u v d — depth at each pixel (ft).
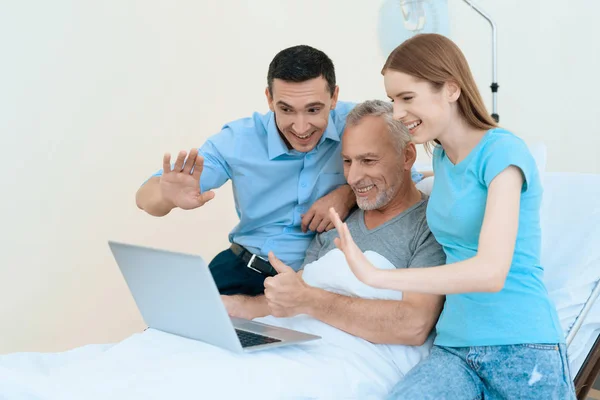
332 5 11.53
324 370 4.56
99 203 9.89
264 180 6.56
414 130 4.60
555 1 10.35
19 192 9.23
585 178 6.44
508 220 4.09
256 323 5.38
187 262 4.40
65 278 9.60
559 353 4.43
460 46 11.02
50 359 4.73
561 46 10.39
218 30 10.97
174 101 10.60
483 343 4.53
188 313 4.71
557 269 5.90
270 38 11.47
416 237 5.57
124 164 10.12
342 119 6.69
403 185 5.80
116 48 9.96
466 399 4.55
